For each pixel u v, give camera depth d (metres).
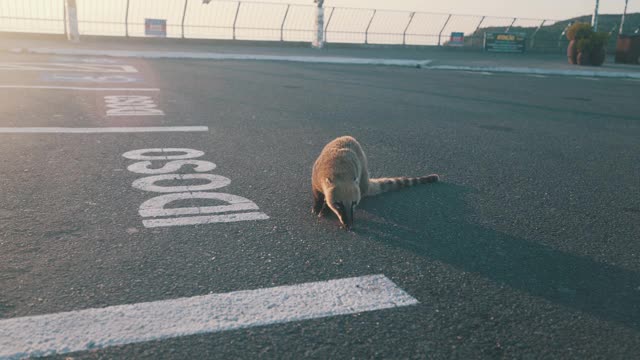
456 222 4.73
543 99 15.70
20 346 2.58
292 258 3.78
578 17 48.44
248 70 20.94
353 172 4.51
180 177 5.71
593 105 14.75
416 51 42.47
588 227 4.81
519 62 33.28
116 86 13.73
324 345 2.72
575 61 32.91
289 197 5.20
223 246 3.93
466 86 18.77
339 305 3.14
